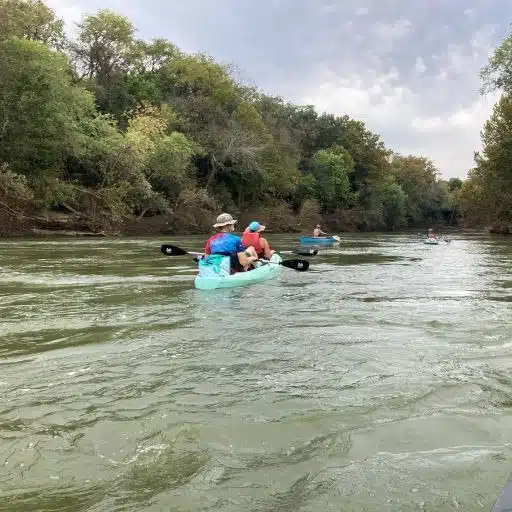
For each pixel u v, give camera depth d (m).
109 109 37.31
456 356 4.48
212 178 42.03
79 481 2.35
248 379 3.84
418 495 2.21
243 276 9.20
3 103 24.92
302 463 2.53
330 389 3.62
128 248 18.88
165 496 2.22
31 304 6.97
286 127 56.31
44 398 3.42
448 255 19.22
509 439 2.79
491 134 37.78
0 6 25.52
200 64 43.31
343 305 7.16
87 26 38.00
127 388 3.63
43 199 27.05
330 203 58.97
